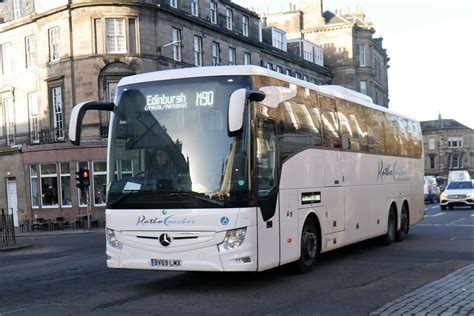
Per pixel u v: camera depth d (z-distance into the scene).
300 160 9.88
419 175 17.72
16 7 38.31
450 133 103.50
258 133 8.58
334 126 11.52
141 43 32.72
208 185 8.20
